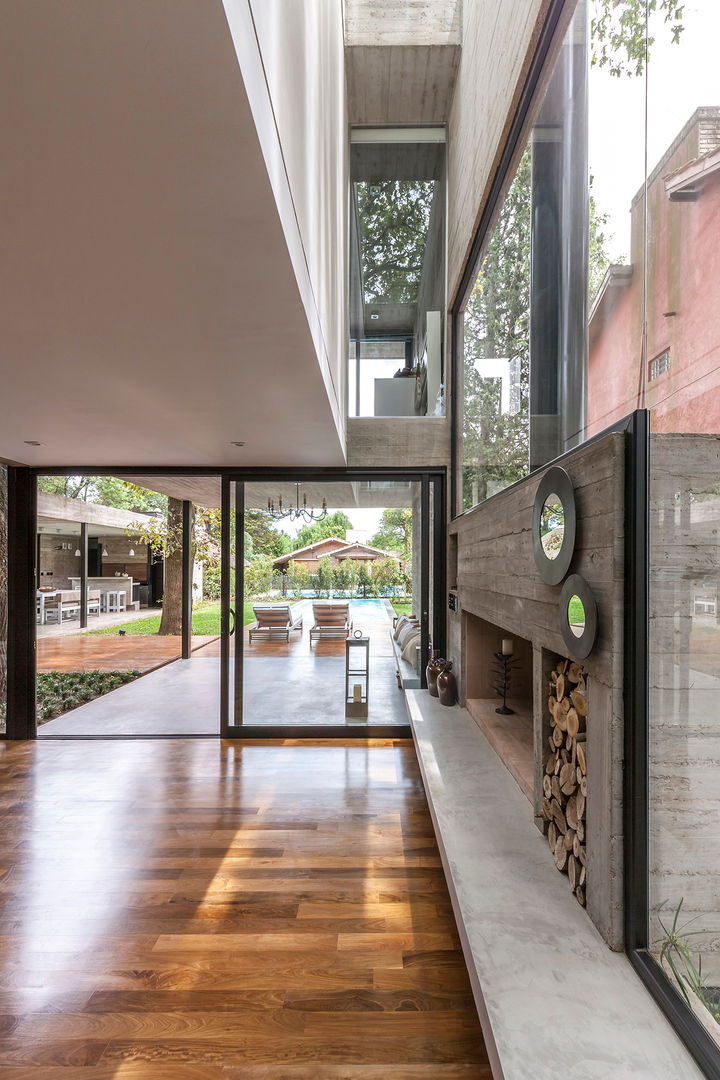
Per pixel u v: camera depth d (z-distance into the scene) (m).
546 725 2.13
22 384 2.69
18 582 5.08
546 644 2.05
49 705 6.06
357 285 5.41
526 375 2.57
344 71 4.49
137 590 16.75
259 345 2.20
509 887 1.75
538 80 2.39
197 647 9.90
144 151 1.11
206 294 1.77
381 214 5.39
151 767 4.34
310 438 3.93
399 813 3.53
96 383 2.67
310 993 2.08
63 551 15.22
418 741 3.24
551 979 1.35
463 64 4.26
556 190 2.14
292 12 1.59
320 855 3.04
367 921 2.49
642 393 1.44
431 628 5.12
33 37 0.83
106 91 0.95
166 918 2.52
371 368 5.34
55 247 1.49
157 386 2.72
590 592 1.56
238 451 4.44
